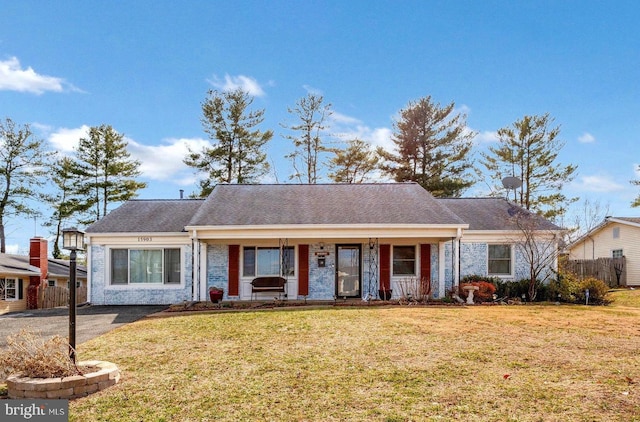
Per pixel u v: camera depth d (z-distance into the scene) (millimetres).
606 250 26812
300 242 17578
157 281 17344
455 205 20359
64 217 34312
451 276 17828
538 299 16797
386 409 5477
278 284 16688
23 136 31375
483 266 17891
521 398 5793
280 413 5418
